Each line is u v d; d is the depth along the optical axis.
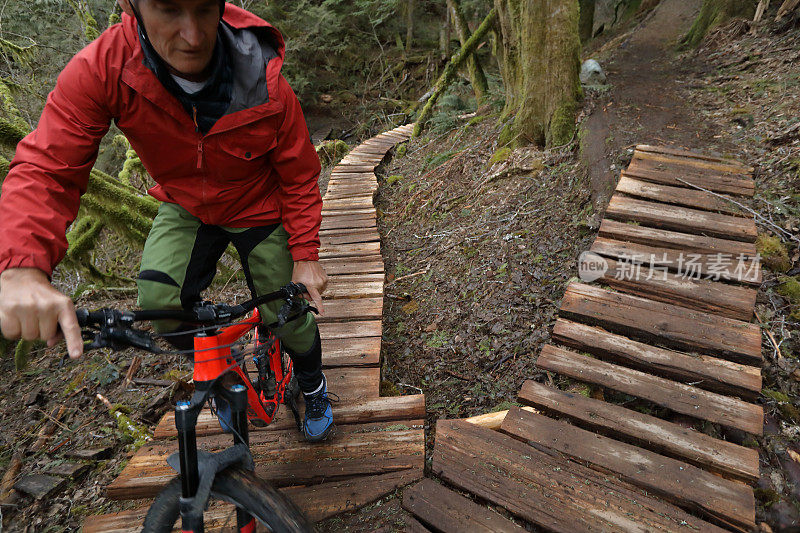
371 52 16.77
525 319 3.43
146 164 1.72
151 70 1.46
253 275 2.06
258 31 1.67
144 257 1.87
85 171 1.50
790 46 6.06
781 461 2.19
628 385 2.52
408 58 16.27
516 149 5.59
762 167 4.07
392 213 6.16
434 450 2.33
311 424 2.45
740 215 3.54
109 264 7.48
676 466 2.14
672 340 2.70
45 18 9.91
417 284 4.39
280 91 1.68
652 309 2.90
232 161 1.73
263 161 1.84
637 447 2.24
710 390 2.52
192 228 1.94
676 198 3.76
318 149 10.62
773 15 7.13
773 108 4.80
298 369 2.34
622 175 4.08
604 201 4.10
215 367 1.59
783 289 3.00
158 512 1.59
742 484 2.06
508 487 2.12
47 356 4.21
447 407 2.97
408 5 16.42
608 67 7.30
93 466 2.78
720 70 6.27
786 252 3.22
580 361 2.69
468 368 3.23
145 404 3.28
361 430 2.58
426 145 8.02
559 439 2.31
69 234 5.98
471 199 5.45
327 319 3.63
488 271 4.07
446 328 3.65
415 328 3.80
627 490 2.07
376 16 16.47
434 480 2.27
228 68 1.56
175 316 1.40
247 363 3.07
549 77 5.38
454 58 8.56
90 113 1.46
